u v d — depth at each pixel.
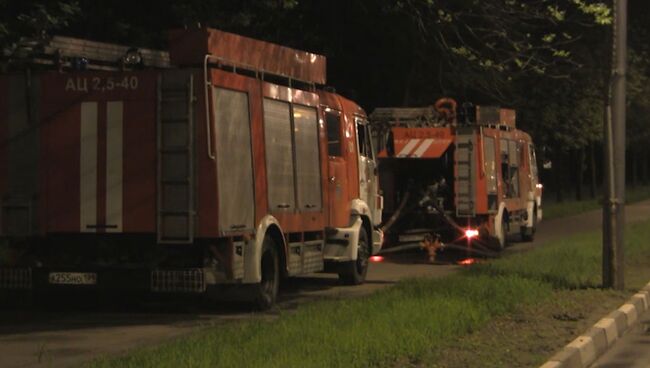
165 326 12.30
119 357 9.41
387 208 23.08
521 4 24.55
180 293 13.38
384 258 23.47
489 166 23.02
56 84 12.73
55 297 14.34
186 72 12.27
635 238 25.58
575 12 27.17
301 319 11.45
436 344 10.24
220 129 12.42
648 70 39.19
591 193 58.56
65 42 13.48
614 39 15.38
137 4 20.52
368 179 18.66
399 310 12.02
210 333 10.62
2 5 15.77
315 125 15.67
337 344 9.71
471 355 9.87
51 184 12.71
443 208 22.80
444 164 23.14
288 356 9.09
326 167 16.08
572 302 13.93
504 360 9.68
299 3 24.11
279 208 14.07
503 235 24.30
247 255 13.07
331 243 16.64
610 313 13.09
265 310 13.82
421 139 22.58
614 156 15.45
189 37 12.48
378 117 23.16
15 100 12.84
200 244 12.79
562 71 32.62
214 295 13.52
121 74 12.49
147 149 12.38
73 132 12.66
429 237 22.61
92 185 12.58
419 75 28.84
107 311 13.94
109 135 12.54
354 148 17.73
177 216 12.27
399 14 25.94
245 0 21.11
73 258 13.36
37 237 13.02
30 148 12.80
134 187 12.43
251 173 13.19
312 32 24.91
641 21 35.62
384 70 29.25
